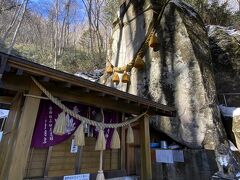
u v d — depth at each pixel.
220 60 9.77
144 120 5.00
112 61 11.48
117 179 4.76
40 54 22.70
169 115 5.45
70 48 24.53
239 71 9.20
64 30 26.31
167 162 6.34
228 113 7.28
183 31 8.12
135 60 9.46
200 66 7.22
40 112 3.65
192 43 7.73
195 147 6.27
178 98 7.34
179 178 5.97
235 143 6.66
